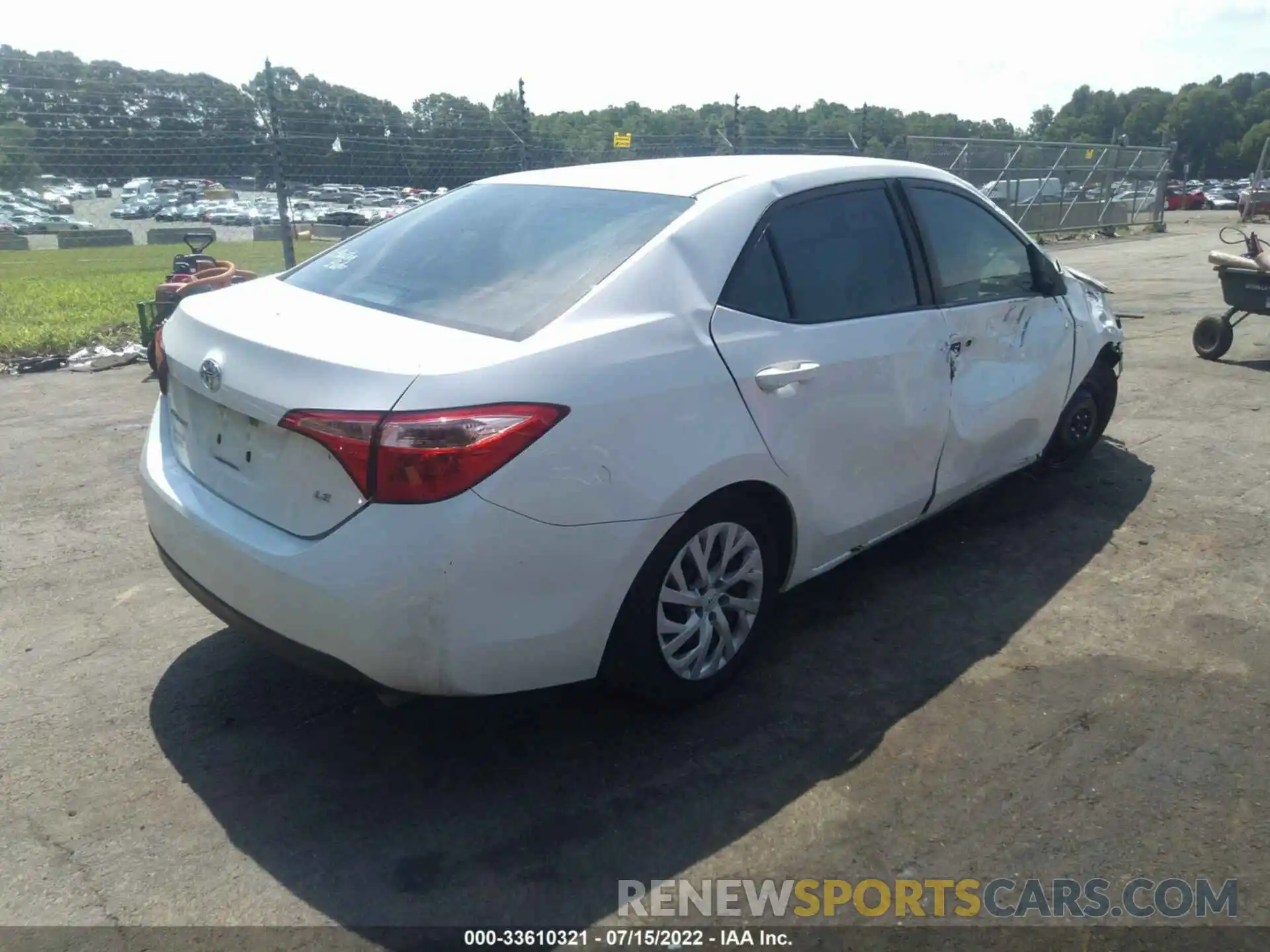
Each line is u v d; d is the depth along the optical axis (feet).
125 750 10.25
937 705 11.03
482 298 10.01
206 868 8.63
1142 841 8.93
